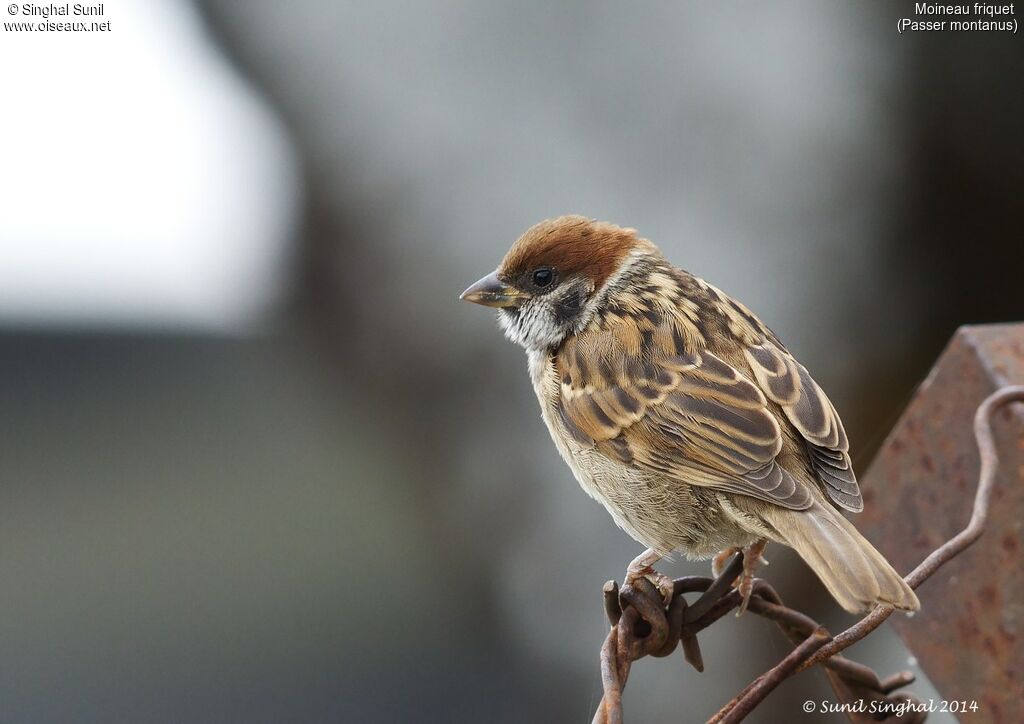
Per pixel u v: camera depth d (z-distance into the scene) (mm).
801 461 6234
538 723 10500
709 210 10938
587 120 11109
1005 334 6332
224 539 11992
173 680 11000
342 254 11320
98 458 12844
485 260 10914
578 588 10438
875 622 4945
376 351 11289
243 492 12273
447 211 11062
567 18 11258
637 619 5457
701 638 10312
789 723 10344
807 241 11031
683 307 6867
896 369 11117
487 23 11273
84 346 13258
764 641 10297
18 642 11414
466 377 10984
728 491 6094
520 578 10648
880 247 11195
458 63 11281
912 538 6617
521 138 11102
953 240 11344
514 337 7438
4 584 11766
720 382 6426
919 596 6508
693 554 6668
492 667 10828
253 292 11930
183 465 12617
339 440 11992
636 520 6676
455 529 11000
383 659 10938
